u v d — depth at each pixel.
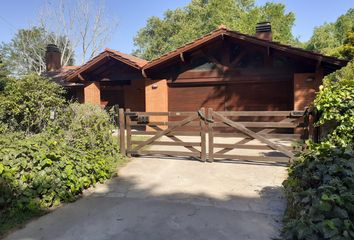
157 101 12.34
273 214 4.02
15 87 7.68
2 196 4.09
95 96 13.71
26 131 7.60
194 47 11.02
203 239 3.35
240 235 3.43
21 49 35.88
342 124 5.04
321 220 2.82
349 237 2.61
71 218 3.99
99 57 12.37
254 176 5.82
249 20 35.91
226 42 11.34
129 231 3.57
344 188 2.91
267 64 10.98
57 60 20.75
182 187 5.24
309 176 3.48
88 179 5.12
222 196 4.75
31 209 4.11
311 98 10.39
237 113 6.73
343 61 9.41
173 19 44.28
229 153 7.90
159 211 4.18
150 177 5.91
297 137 6.34
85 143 6.70
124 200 4.66
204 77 11.77
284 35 38.25
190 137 10.80
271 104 11.26
